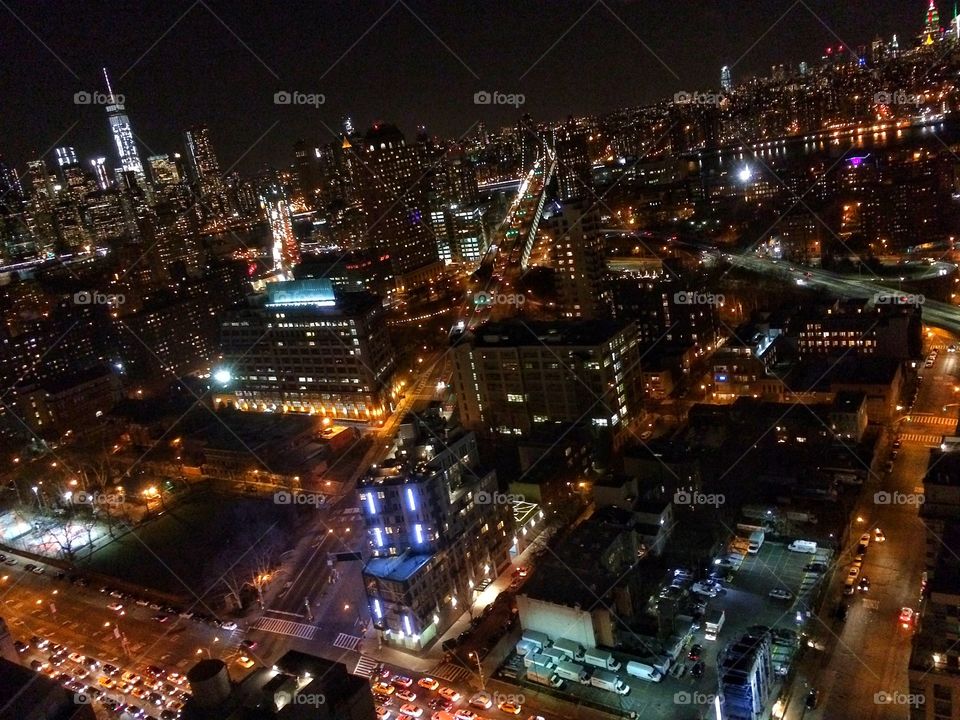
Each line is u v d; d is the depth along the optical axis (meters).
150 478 195.25
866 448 152.88
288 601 139.12
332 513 170.00
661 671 103.69
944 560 85.31
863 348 191.88
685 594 118.19
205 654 126.94
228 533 167.62
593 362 174.62
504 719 101.81
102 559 165.62
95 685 122.12
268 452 194.50
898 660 100.81
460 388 199.38
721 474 151.38
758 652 95.06
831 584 118.88
